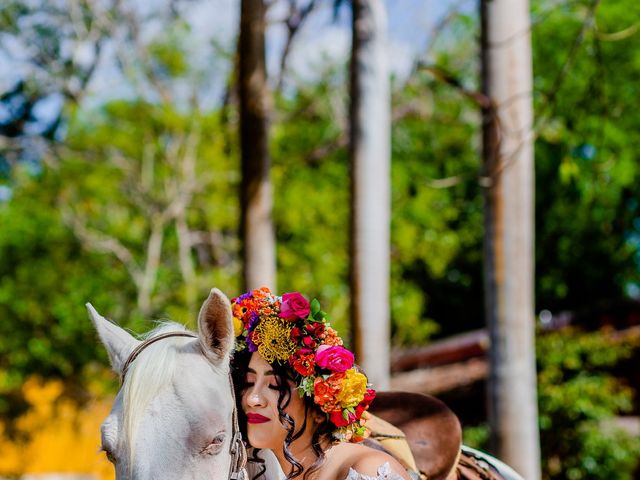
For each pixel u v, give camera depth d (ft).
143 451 8.42
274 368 9.36
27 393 61.16
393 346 60.08
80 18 47.73
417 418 12.99
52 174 63.21
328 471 9.07
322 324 9.32
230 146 59.77
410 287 64.28
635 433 45.27
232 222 60.85
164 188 61.77
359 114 27.48
